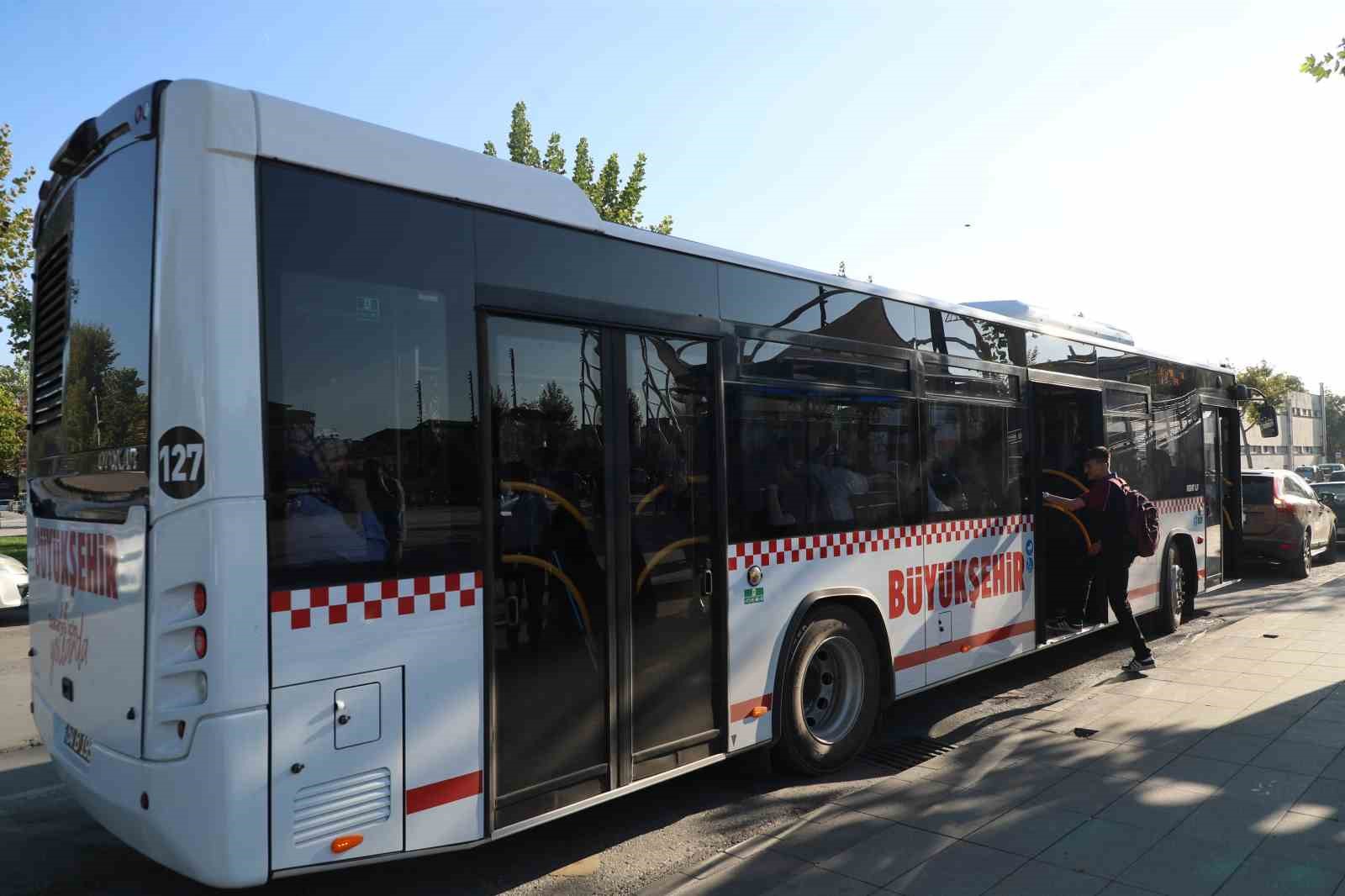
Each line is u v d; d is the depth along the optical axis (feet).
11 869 14.26
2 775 18.81
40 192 14.89
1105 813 15.06
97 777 11.58
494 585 12.57
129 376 11.25
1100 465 25.81
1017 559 23.88
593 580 13.93
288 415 10.71
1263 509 45.80
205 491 10.11
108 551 11.46
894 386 20.30
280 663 10.44
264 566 10.36
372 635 11.23
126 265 11.44
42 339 14.74
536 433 13.35
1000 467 23.48
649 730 14.69
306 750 10.62
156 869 14.25
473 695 12.23
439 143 12.66
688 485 15.66
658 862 14.47
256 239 10.64
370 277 11.59
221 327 10.30
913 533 20.48
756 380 17.03
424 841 11.66
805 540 17.75
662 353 15.38
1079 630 26.17
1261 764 17.02
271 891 13.56
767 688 16.92
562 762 13.35
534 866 14.38
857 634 18.93
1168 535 31.78
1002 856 13.60
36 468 14.66
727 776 18.38
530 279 13.43
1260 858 13.20
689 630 15.46
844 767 18.80
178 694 10.33
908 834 14.52
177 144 10.53
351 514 11.14
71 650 12.56
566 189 14.17
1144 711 20.93
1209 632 30.76
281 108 11.05
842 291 19.21
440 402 12.16
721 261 16.57
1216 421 36.37
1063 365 26.50
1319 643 27.58
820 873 13.25
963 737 20.70
